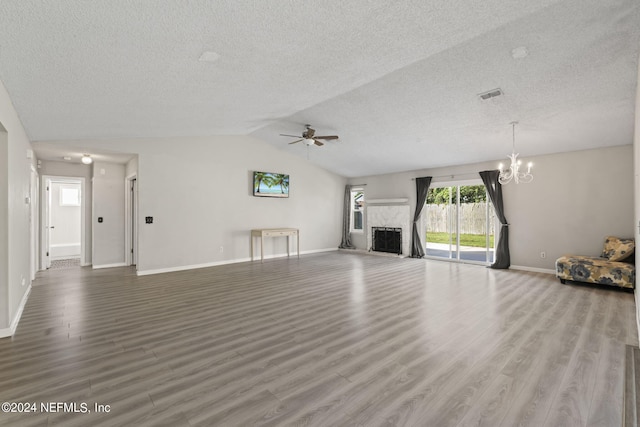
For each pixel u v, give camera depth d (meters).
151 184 6.06
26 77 2.56
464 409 1.88
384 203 9.00
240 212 7.44
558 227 6.02
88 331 3.13
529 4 2.32
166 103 3.81
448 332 3.10
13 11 1.65
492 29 2.88
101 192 6.68
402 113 5.23
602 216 5.55
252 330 3.17
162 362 2.48
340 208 9.89
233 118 5.32
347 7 2.10
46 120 3.81
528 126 5.07
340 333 3.08
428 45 2.83
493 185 6.77
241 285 5.08
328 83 3.79
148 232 6.02
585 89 3.90
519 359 2.52
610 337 2.95
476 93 4.29
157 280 5.44
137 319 3.48
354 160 8.20
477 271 6.30
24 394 2.03
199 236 6.72
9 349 2.71
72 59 2.32
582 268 4.92
